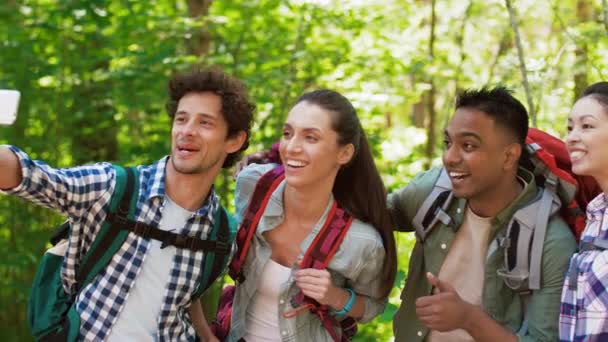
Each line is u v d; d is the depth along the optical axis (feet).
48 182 10.16
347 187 12.35
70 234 11.01
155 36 30.25
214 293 29.17
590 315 10.03
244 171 13.21
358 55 30.96
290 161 11.59
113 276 10.98
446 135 12.16
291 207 12.09
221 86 11.45
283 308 11.84
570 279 10.60
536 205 11.87
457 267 12.71
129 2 30.60
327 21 30.60
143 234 11.09
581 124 10.64
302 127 11.51
